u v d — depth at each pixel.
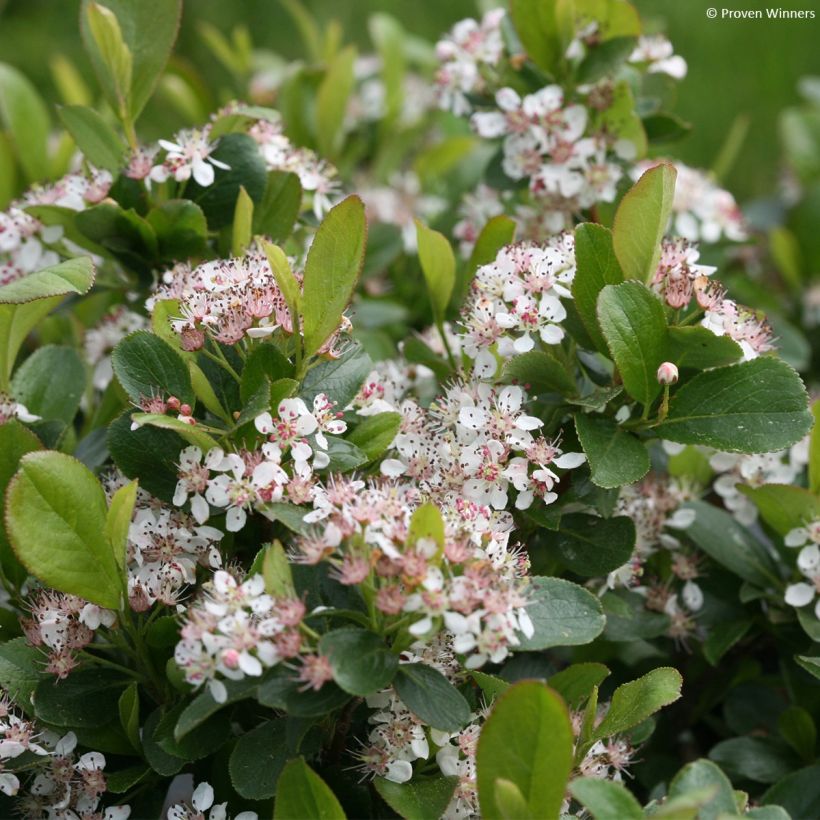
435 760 0.53
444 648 0.52
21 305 0.56
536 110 0.61
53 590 0.54
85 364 0.61
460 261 0.65
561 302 0.55
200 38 1.21
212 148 0.58
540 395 0.55
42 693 0.53
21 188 0.70
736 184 1.08
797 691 0.59
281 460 0.53
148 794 0.54
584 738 0.53
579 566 0.55
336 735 0.53
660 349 0.53
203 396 0.53
